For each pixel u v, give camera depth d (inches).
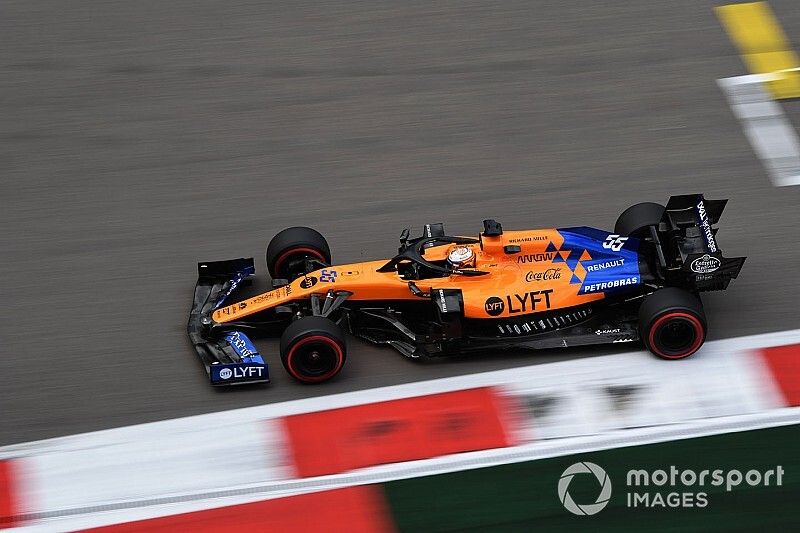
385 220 2038.6
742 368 1685.5
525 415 1628.9
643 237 1806.1
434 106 2294.5
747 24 2461.9
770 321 1776.6
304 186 2126.0
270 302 1765.5
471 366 1718.8
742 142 2167.8
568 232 1772.9
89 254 1996.8
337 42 2476.6
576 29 2474.2
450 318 1678.2
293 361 1664.6
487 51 2425.0
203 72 2412.6
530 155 2165.4
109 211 2090.3
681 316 1643.7
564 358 1720.0
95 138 2258.9
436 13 2549.2
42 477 1576.0
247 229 2037.4
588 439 1589.6
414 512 1505.9
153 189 2134.6
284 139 2236.7
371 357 1750.7
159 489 1552.7
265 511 1515.7
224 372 1679.4
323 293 1752.0
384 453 1587.1
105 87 2384.4
